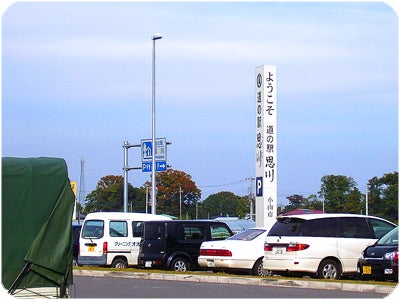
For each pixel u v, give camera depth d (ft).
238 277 63.46
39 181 39.34
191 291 56.18
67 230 39.63
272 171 85.51
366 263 57.93
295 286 59.11
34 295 38.63
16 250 38.52
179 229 77.66
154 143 119.55
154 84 119.34
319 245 61.77
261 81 86.38
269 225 84.74
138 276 70.85
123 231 82.17
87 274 74.49
